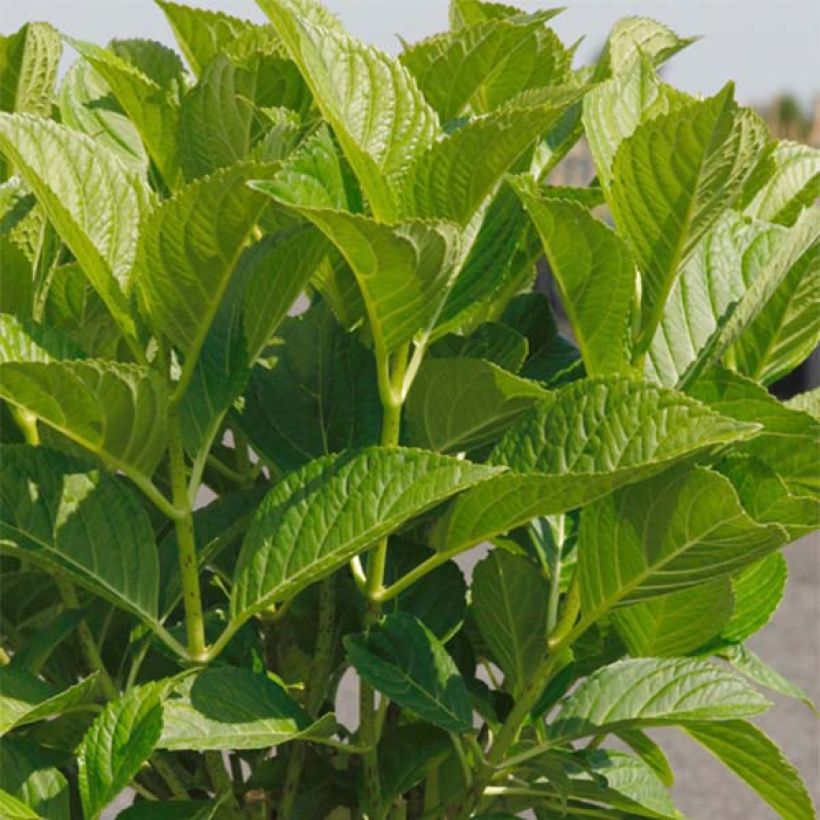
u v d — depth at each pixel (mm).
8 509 1760
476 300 1904
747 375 2092
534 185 1784
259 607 1713
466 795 1923
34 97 2271
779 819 6137
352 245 1536
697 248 2053
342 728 2189
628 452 1626
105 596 1783
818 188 2320
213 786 2088
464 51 2080
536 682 1896
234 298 1863
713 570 1753
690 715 1787
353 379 2074
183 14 2324
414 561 2121
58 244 2041
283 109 2062
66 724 1923
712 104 1637
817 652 7637
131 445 1707
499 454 1708
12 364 1520
